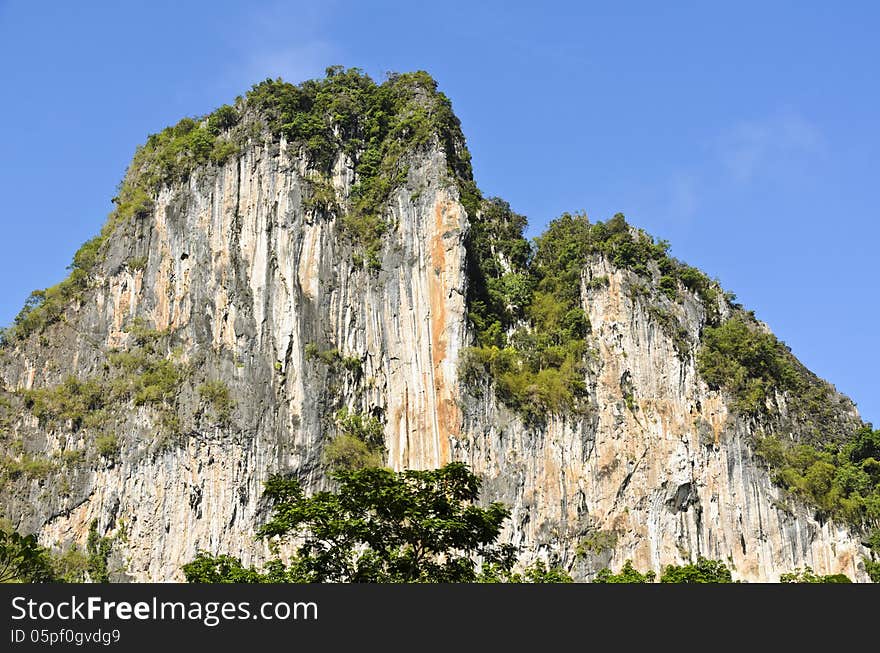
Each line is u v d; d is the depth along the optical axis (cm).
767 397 16250
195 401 14575
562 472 14762
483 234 16500
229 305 15262
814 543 15000
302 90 17288
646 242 17075
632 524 14712
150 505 14125
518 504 14375
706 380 15912
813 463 15712
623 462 15038
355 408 14800
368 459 14350
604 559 14388
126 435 14562
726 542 14925
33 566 7462
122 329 15712
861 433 16125
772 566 14850
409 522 7238
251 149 16250
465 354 14950
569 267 16525
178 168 16462
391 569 7156
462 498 7500
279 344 14925
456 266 15400
